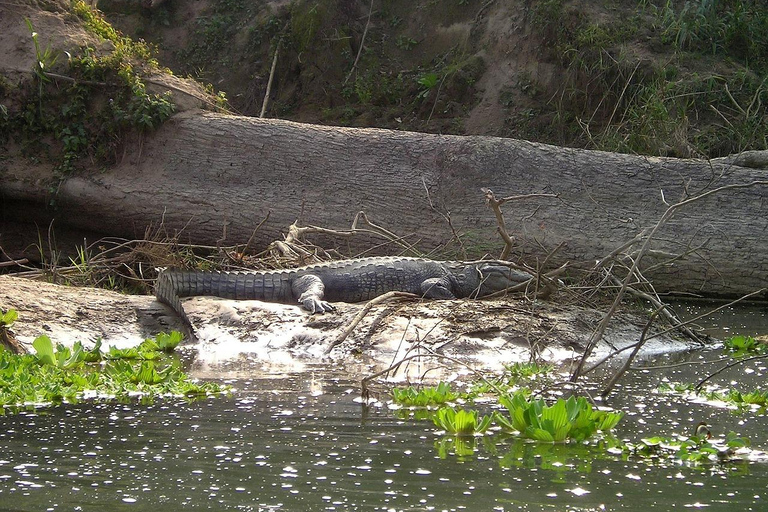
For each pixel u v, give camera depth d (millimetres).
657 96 16531
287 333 9125
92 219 14359
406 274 10711
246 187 13891
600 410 5965
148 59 15172
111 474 4551
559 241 12938
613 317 9969
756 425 5777
